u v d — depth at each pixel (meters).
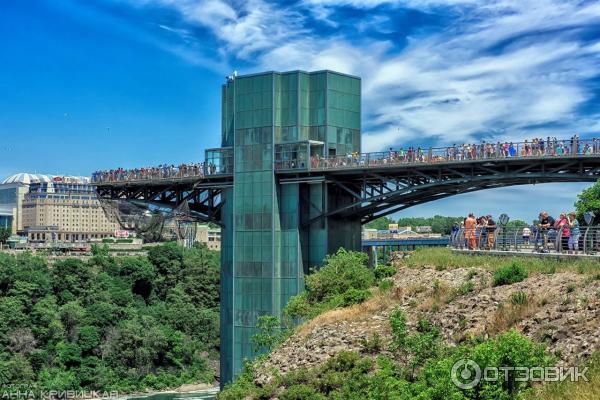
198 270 166.25
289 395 37.94
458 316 37.41
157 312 150.62
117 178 88.06
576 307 31.89
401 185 70.81
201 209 87.12
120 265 165.62
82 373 129.12
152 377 134.50
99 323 139.00
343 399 35.88
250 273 74.56
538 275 37.84
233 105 78.31
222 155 78.75
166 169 83.88
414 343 35.22
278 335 57.47
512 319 34.00
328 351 41.72
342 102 76.69
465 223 52.97
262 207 74.25
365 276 58.22
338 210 73.00
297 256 73.19
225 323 79.25
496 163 64.25
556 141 60.88
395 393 31.64
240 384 44.31
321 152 74.44
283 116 75.19
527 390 26.45
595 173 60.81
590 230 41.03
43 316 133.50
